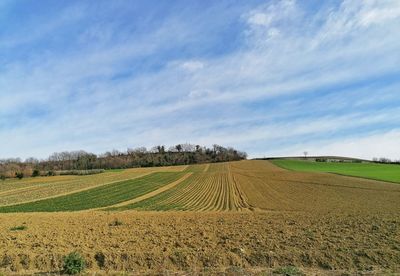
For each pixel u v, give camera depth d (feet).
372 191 167.43
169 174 321.73
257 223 69.00
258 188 202.39
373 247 48.44
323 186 198.18
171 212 112.57
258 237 55.11
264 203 141.08
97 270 43.21
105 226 69.31
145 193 191.72
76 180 288.30
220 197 166.71
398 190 169.58
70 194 195.83
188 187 217.56
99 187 228.84
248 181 244.42
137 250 48.34
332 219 71.51
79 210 132.57
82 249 49.34
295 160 481.46
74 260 42.11
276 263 44.78
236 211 117.19
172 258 45.44
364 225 62.75
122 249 49.03
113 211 124.47
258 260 45.42
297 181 233.35
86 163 484.33
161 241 53.88
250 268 42.86
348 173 285.02
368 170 315.58
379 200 132.36
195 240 54.19
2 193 214.28
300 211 107.96
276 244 50.49
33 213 119.34
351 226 62.49
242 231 60.44
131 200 164.35
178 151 615.57
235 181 246.47
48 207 145.59
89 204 152.56
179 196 175.22
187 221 74.64
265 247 49.16
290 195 165.68
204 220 75.87
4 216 100.22
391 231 57.31
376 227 60.34
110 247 50.49
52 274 40.96
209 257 45.52
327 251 46.80
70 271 41.09
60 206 148.05
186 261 44.91
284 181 235.81
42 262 45.50
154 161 526.16
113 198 173.58
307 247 48.85
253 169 357.82
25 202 167.02
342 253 46.21
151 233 60.54
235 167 386.52
